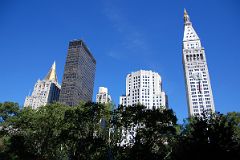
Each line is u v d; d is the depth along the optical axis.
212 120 28.00
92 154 51.84
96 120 54.41
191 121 45.06
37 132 61.03
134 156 45.81
